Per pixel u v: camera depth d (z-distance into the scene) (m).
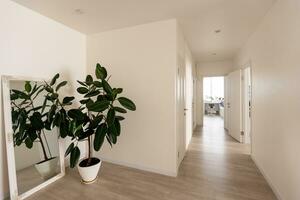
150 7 2.09
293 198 1.62
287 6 1.71
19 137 2.03
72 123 2.18
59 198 1.92
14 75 1.99
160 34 2.48
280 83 1.89
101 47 2.95
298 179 1.54
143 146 2.65
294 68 1.59
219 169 2.62
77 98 2.92
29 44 2.16
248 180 2.29
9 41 1.94
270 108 2.18
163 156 2.51
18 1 1.96
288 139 1.72
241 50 3.89
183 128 3.07
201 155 3.21
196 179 2.32
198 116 6.09
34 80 2.20
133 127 2.71
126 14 2.28
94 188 2.11
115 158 2.89
